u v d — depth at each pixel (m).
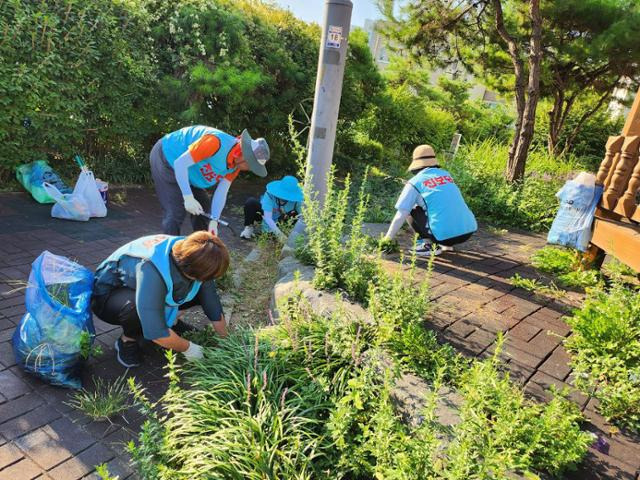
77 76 6.16
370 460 2.15
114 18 6.39
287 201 5.49
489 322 3.24
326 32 4.46
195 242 2.51
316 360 2.68
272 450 2.08
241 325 3.56
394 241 4.68
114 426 2.40
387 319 2.71
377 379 2.48
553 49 12.06
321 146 4.75
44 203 5.69
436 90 19.34
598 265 4.44
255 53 8.54
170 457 2.13
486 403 2.20
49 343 2.57
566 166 10.78
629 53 10.38
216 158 3.75
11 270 3.91
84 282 2.77
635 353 2.68
